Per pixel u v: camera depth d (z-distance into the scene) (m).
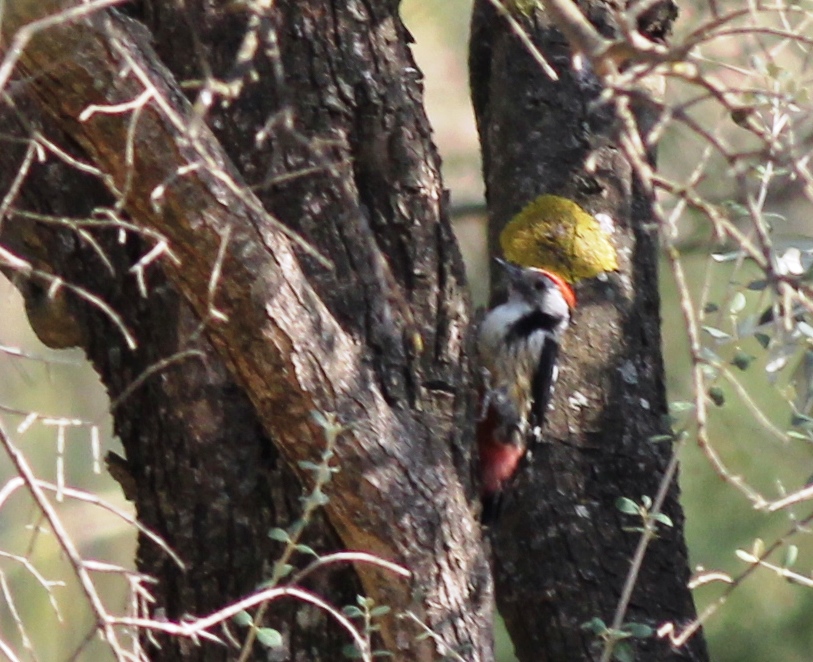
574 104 10.34
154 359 7.64
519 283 10.27
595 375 10.05
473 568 7.07
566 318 10.15
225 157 6.32
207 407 7.51
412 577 6.86
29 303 8.30
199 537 7.61
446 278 7.59
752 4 5.68
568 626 9.52
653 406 10.12
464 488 7.32
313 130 7.34
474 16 10.98
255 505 7.53
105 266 7.73
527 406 9.89
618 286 10.29
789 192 11.41
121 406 7.84
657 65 5.75
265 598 6.10
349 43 7.47
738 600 13.01
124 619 5.48
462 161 15.62
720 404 7.47
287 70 7.36
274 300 6.41
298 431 6.69
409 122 7.58
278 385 6.58
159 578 7.73
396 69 7.60
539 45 10.40
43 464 14.81
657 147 10.95
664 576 9.67
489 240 10.86
